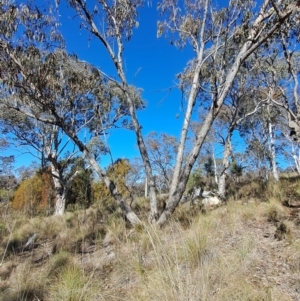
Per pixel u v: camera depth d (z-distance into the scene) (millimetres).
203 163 19047
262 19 5820
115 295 3189
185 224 5445
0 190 18219
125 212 6098
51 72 6871
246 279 2930
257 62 9453
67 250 5223
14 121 15867
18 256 5449
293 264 3170
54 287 3480
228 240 4062
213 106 6098
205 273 2881
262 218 4957
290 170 23938
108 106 12195
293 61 9977
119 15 7738
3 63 6520
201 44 7410
